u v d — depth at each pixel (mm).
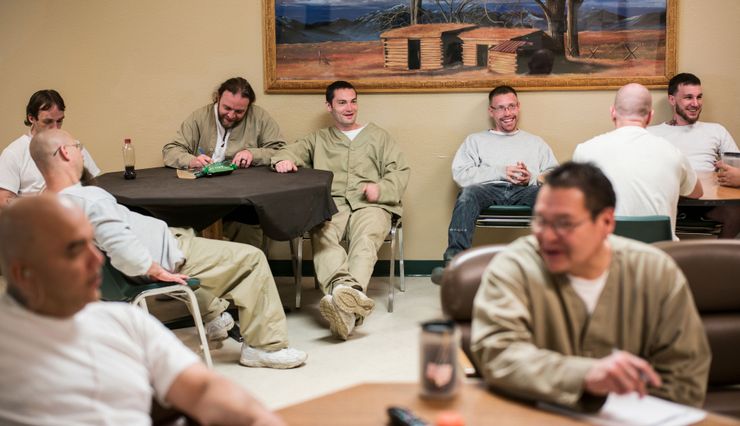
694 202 3729
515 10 4941
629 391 1464
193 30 5113
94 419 1562
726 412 2006
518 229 5168
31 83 5219
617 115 3596
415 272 5254
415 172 5137
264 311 3576
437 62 5008
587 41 4938
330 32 5027
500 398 1586
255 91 5145
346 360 3662
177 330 4191
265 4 5020
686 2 4891
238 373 3525
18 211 1527
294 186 3906
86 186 3131
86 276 1555
